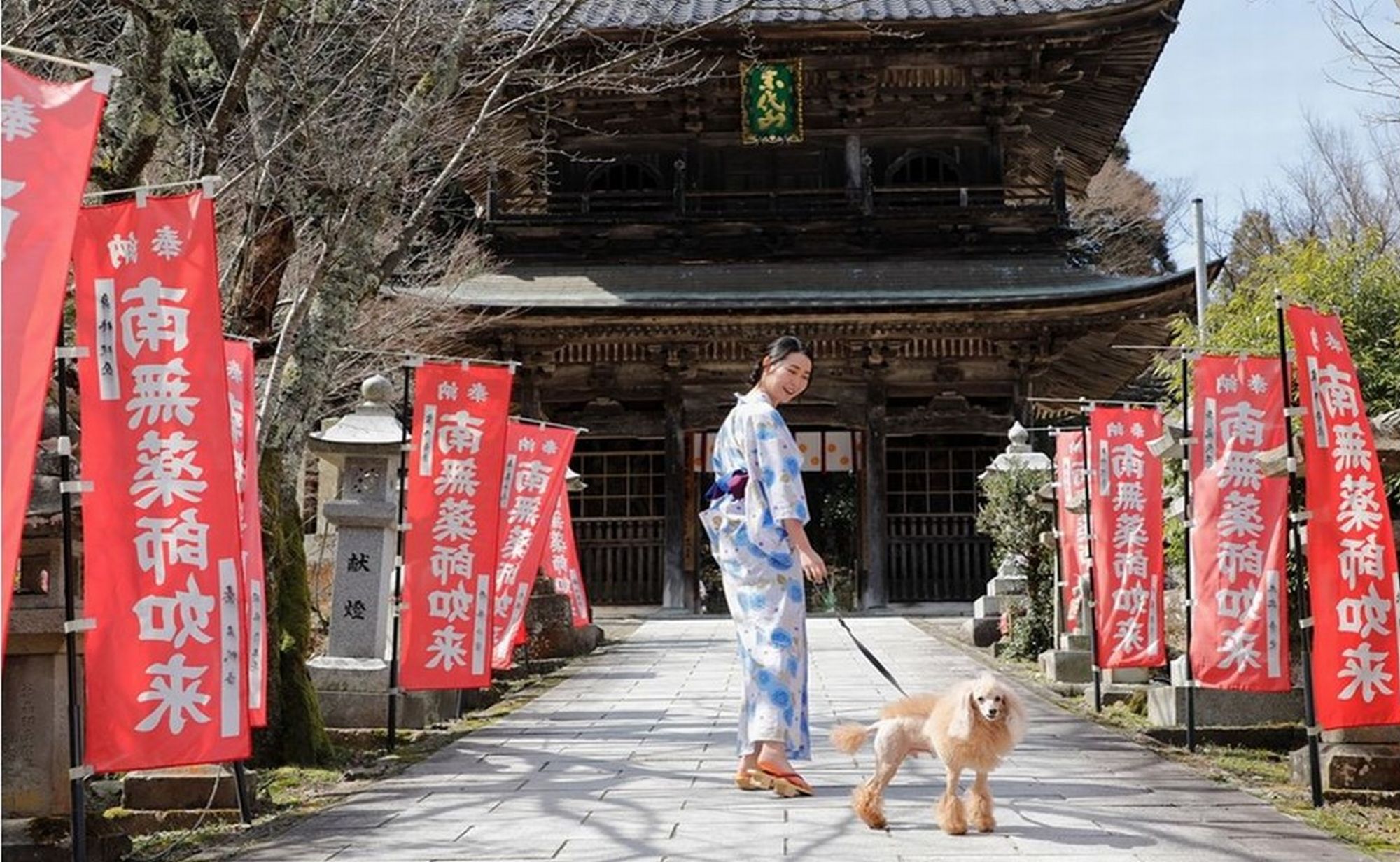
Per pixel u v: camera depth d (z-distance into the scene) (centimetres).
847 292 2603
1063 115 2953
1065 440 1386
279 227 1040
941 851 568
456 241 2752
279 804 772
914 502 2788
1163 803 687
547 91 1322
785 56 2655
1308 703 710
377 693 1060
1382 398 1020
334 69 1151
